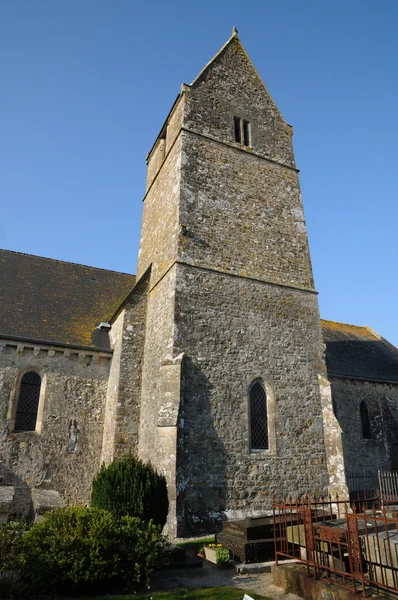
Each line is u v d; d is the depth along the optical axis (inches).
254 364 563.8
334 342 936.9
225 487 486.3
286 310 620.7
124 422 584.1
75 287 789.2
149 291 661.9
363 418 817.5
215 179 647.8
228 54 766.5
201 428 497.7
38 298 717.3
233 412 524.7
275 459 530.0
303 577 272.5
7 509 414.9
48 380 616.4
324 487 546.0
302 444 555.8
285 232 675.4
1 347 599.5
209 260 589.6
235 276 598.5
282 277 639.8
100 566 283.6
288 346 600.1
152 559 304.0
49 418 600.4
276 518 393.7
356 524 257.9
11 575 267.7
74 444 603.5
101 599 270.8
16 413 589.0
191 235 590.9
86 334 682.8
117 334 658.8
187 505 457.4
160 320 585.6
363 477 751.1
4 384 588.1
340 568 276.8
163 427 477.4
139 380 614.5
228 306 576.7
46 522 307.6
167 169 691.4
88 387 639.1
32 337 621.9
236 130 717.9
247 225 644.1
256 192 676.7
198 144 656.4
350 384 809.5
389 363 941.2
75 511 318.7
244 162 688.4
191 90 687.1
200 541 419.2
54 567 276.5
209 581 316.2
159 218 687.7
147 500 392.5
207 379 524.1
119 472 398.3
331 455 561.6
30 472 567.5
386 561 243.3
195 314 549.3
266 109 761.6
